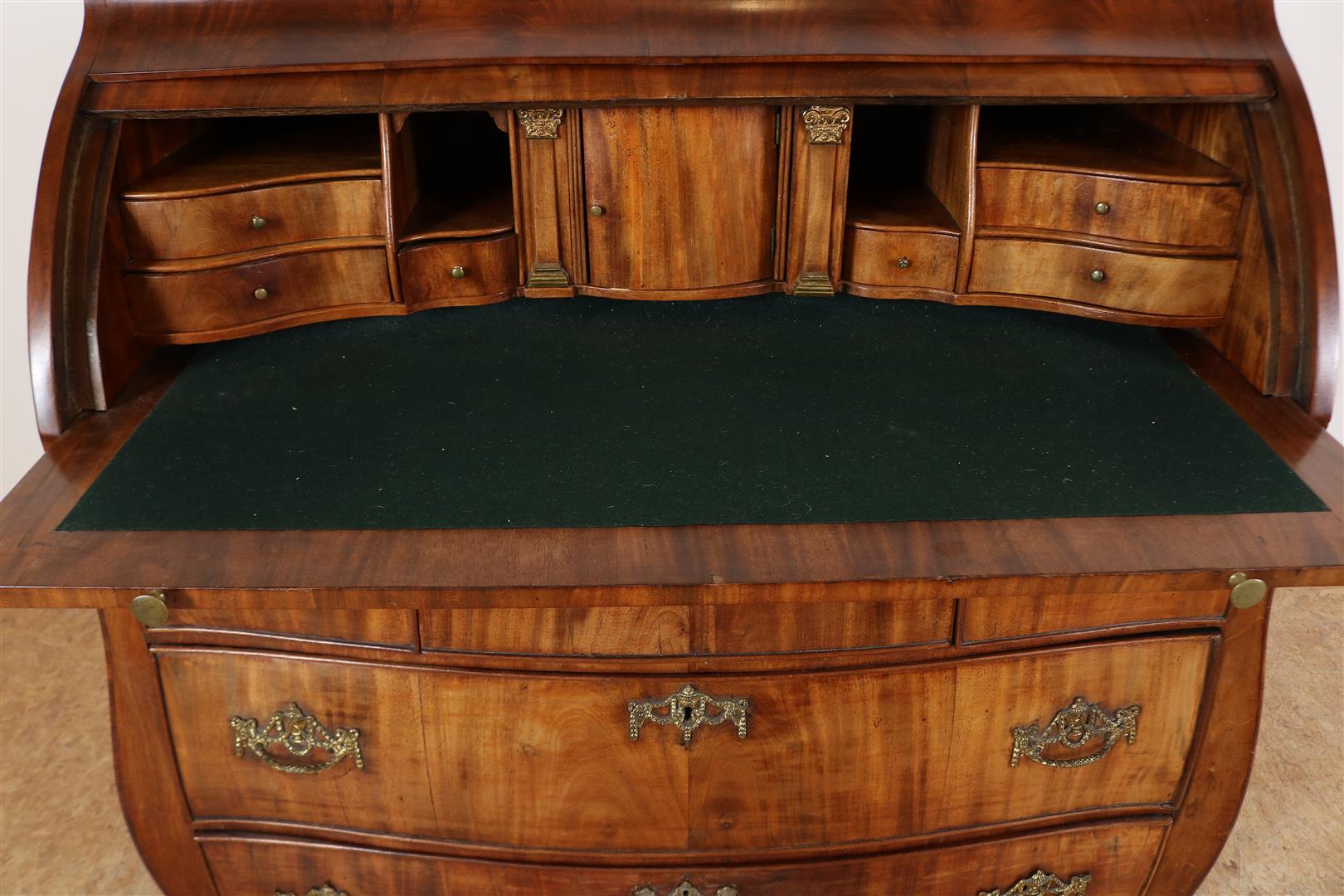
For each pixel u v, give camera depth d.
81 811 2.16
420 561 1.27
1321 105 2.28
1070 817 1.65
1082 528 1.32
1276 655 2.50
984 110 1.96
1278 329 1.57
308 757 1.56
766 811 1.59
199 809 1.62
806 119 1.68
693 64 1.61
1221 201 1.64
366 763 1.56
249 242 1.67
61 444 1.47
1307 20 2.21
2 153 2.26
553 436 1.49
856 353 1.70
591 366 1.66
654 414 1.54
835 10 1.62
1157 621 1.48
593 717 1.50
